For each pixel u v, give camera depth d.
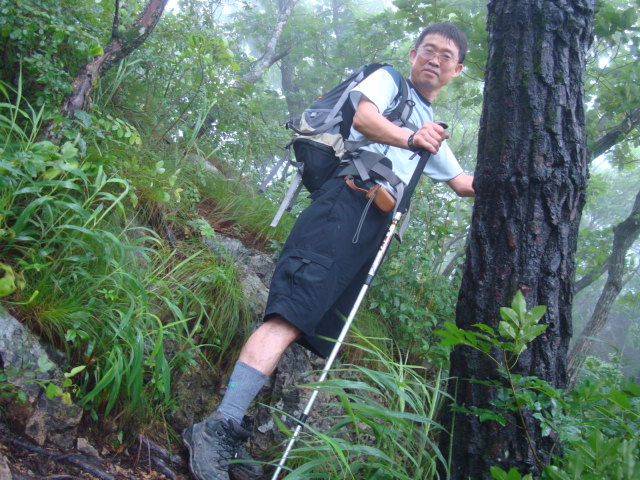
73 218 2.18
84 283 2.17
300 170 2.56
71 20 2.48
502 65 2.10
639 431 1.55
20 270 2.03
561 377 2.04
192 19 3.85
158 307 2.50
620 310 14.94
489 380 1.88
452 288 3.84
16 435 1.83
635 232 5.80
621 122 5.42
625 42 5.03
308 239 2.23
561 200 2.01
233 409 2.08
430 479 2.14
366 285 2.20
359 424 2.62
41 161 2.00
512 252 2.01
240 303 2.80
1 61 2.37
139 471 2.04
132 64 3.56
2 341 1.83
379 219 2.39
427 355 3.37
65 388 1.95
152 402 2.28
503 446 1.92
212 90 3.93
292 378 2.74
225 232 3.41
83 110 2.51
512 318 1.58
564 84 2.04
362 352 3.09
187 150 3.60
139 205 2.93
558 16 2.05
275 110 10.92
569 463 1.37
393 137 2.27
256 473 2.35
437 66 2.55
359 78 2.51
